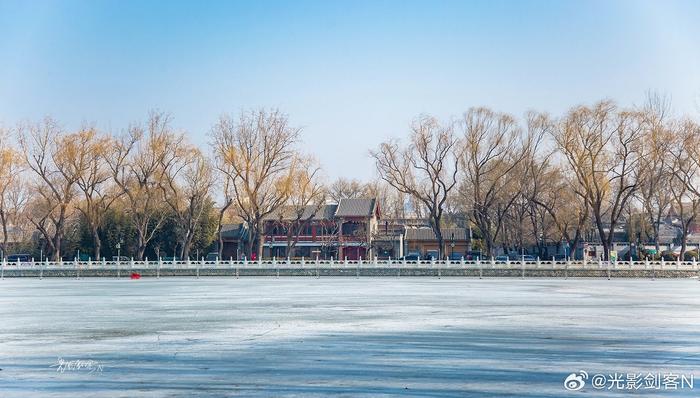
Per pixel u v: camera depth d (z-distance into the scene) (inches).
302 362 1275.8
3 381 1131.9
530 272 3946.9
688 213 5792.3
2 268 4047.7
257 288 3125.0
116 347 1444.4
